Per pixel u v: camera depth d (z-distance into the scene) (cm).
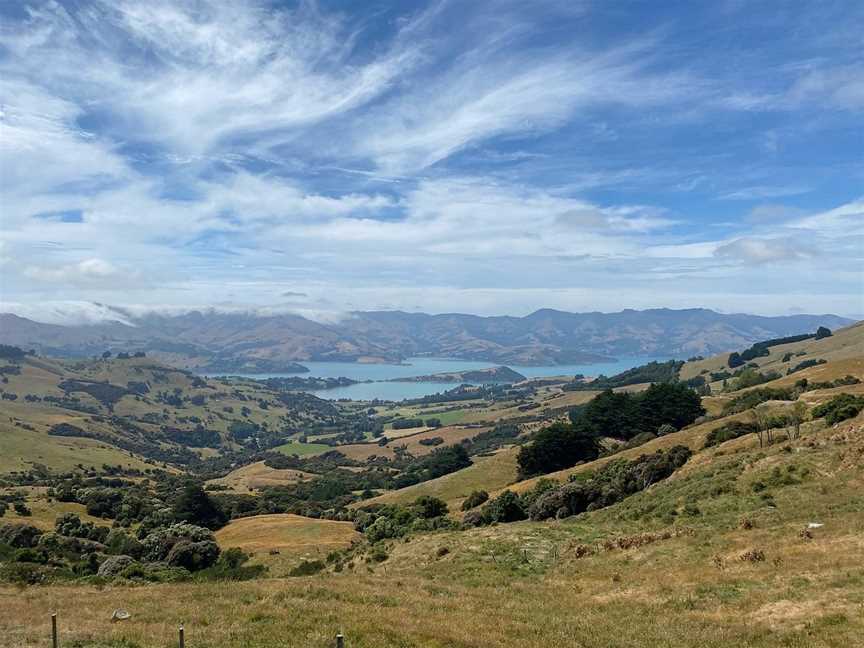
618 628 2116
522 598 2739
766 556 2758
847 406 6231
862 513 3203
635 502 5312
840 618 1908
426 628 2073
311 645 1858
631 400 12569
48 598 3022
